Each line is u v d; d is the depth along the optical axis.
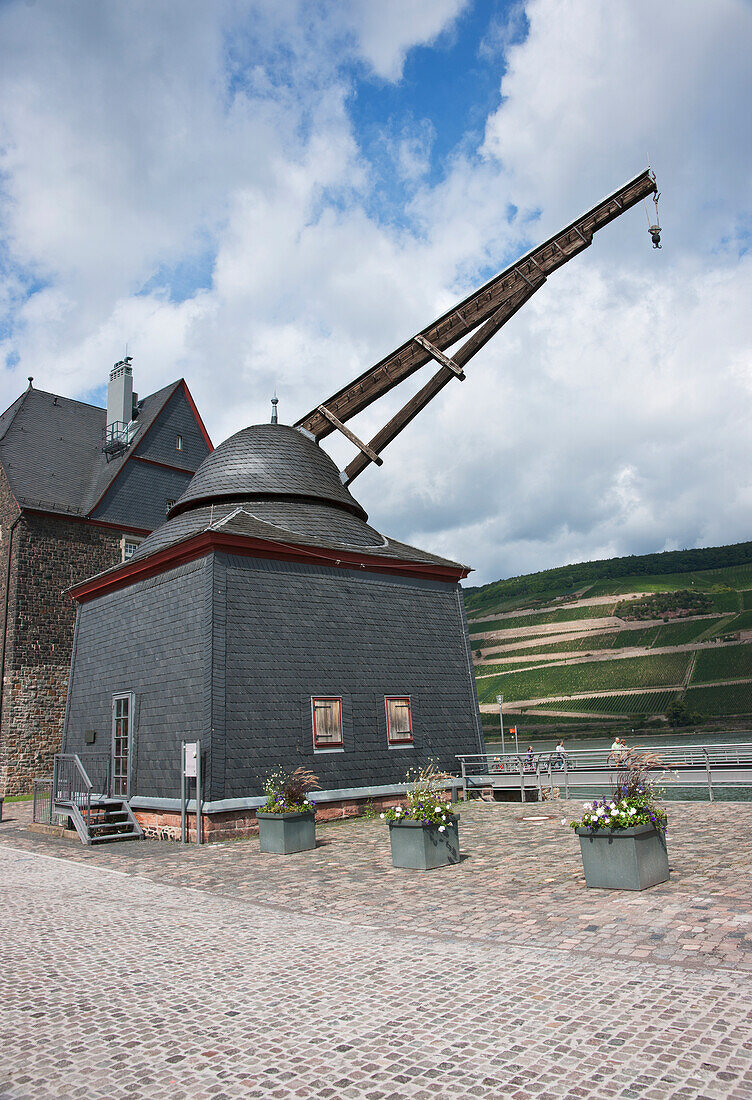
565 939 6.30
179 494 34.56
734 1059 4.00
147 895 9.46
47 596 29.30
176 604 16.09
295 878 10.02
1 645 28.48
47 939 7.41
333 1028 4.79
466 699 19.48
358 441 23.73
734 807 13.95
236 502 19.06
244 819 14.27
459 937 6.66
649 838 8.05
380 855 11.46
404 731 17.75
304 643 16.31
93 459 34.09
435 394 24.42
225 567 15.48
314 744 15.84
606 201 25.69
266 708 15.23
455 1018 4.80
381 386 24.19
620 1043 4.28
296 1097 3.94
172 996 5.56
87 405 36.84
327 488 19.83
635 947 5.94
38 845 14.90
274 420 22.34
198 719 14.64
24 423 32.97
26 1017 5.26
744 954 5.56
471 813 16.11
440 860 10.16
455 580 20.62
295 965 6.14
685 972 5.30
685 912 6.80
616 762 8.69
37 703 28.31
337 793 15.83
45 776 27.97
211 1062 4.41
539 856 10.36
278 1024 4.91
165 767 15.27
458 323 24.50
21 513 29.14
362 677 17.22
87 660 19.36
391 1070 4.16
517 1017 4.74
